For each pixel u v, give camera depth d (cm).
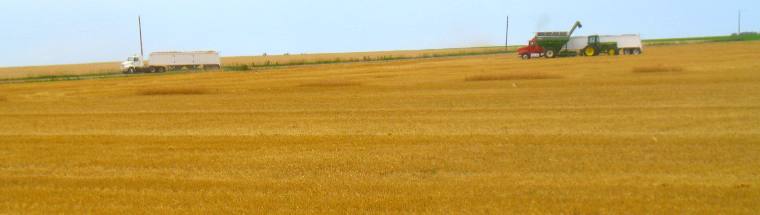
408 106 2347
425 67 5394
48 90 4122
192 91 3356
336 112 2222
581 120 1820
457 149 1382
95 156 1422
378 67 5791
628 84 2911
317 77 4481
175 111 2414
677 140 1422
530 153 1314
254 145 1512
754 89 2511
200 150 1463
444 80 3638
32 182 1155
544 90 2789
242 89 3509
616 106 2133
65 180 1162
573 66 4522
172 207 965
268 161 1304
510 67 4809
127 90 3738
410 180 1101
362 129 1759
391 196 991
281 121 2011
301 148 1452
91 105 2783
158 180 1141
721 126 1633
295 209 938
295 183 1095
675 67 3706
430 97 2670
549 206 915
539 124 1761
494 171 1155
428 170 1179
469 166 1202
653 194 965
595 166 1173
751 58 4750
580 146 1380
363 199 978
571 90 2742
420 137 1564
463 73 4288
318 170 1202
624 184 1030
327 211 923
